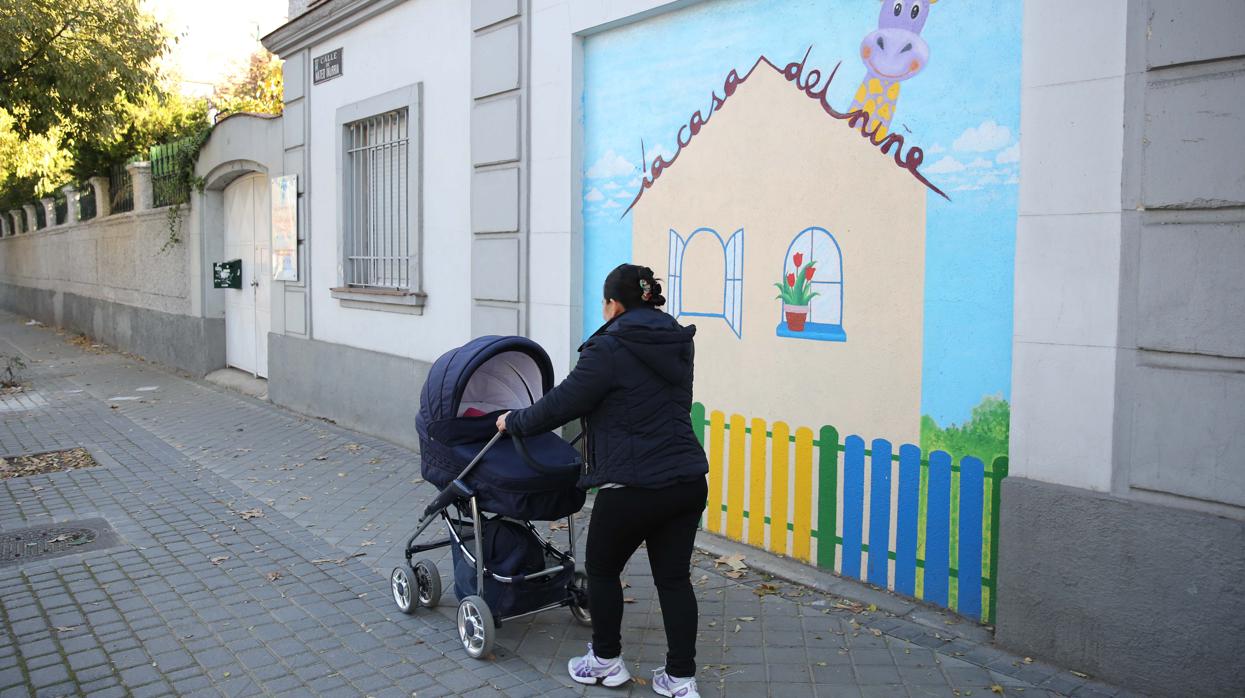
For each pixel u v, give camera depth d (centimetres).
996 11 417
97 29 1331
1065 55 378
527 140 683
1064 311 381
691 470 356
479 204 735
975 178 428
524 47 680
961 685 379
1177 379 348
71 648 429
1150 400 356
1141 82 354
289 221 1049
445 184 794
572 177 648
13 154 2012
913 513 460
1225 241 333
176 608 476
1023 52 392
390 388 876
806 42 500
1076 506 376
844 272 486
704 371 570
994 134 420
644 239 608
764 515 537
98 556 556
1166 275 349
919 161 450
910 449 460
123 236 1630
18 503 676
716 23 552
